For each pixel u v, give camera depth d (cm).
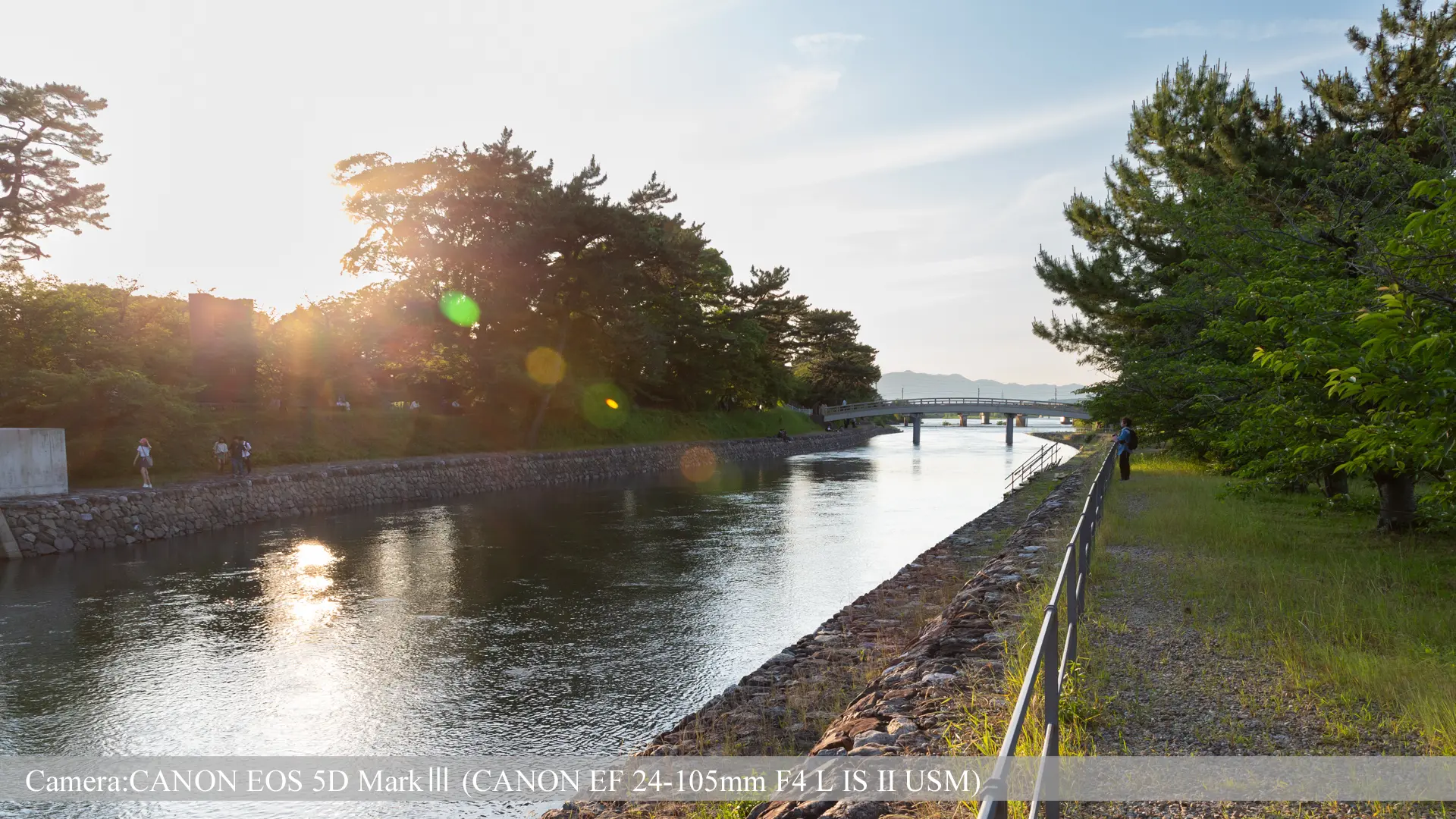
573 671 1368
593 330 5659
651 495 4250
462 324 4922
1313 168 2050
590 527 3055
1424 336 628
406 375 5056
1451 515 1034
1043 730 545
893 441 11312
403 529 3005
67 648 1510
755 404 8762
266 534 2864
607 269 5025
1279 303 1140
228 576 2139
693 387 7300
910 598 1584
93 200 4056
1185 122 2642
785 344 9250
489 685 1305
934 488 4559
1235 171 2217
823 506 3741
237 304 4281
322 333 4247
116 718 1185
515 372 4778
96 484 2912
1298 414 1107
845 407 10325
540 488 4653
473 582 2062
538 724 1145
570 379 5469
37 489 2523
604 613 1756
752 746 838
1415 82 2083
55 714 1200
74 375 2922
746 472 5784
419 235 4822
